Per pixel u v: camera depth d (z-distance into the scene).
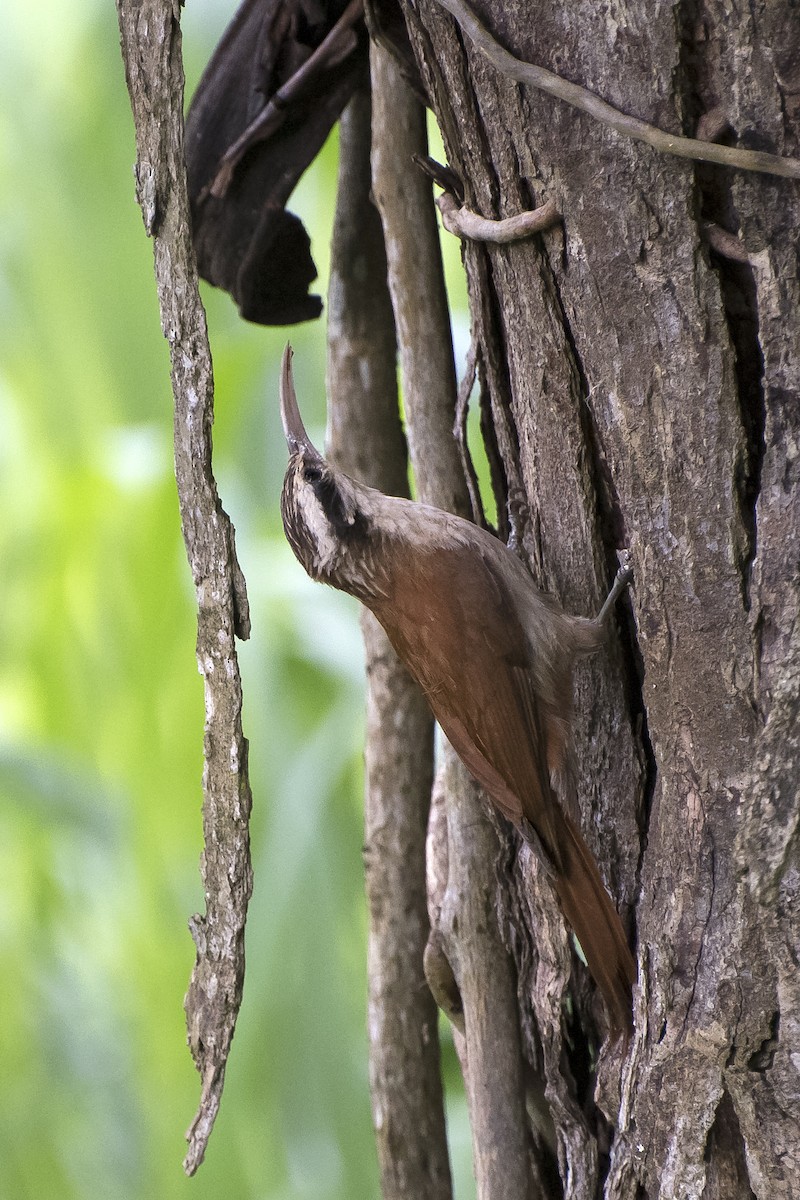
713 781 4.52
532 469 5.29
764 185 4.14
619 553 5.11
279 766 8.63
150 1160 9.14
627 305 4.50
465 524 5.71
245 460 9.13
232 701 5.12
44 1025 9.52
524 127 4.61
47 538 9.03
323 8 6.09
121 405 9.94
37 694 9.22
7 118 9.90
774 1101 4.40
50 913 9.72
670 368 4.45
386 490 6.83
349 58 6.13
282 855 8.49
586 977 5.48
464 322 8.48
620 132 4.30
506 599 5.48
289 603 8.79
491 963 5.65
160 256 5.12
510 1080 5.57
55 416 9.86
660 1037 4.67
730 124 4.19
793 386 4.18
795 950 4.27
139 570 8.84
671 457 4.50
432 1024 6.71
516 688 5.43
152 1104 9.18
